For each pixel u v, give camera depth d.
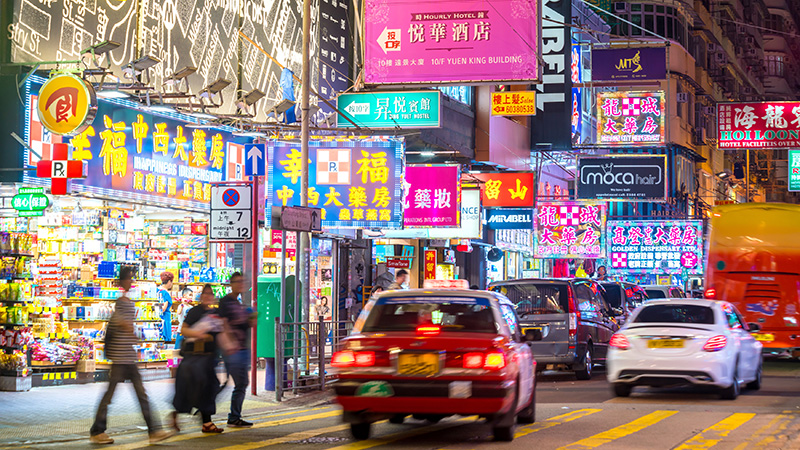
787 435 10.65
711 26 64.44
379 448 9.66
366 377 9.84
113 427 11.39
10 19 16.03
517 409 10.33
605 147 36.47
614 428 11.28
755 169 75.56
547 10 36.56
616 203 49.44
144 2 18.81
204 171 19.98
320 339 16.33
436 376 9.71
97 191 17.11
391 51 22.97
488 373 9.66
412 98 22.42
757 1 83.00
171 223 20.84
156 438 10.07
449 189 25.28
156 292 18.80
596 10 46.88
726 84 67.56
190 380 10.76
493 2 22.70
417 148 28.69
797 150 39.25
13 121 15.86
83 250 18.22
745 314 20.98
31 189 15.76
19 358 15.40
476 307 10.46
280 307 15.81
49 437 10.55
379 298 10.75
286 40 23.62
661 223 41.28
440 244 31.42
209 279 20.55
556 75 36.59
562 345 18.88
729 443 10.03
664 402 14.55
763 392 16.38
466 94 31.36
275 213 14.63
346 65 26.34
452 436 10.66
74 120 15.26
